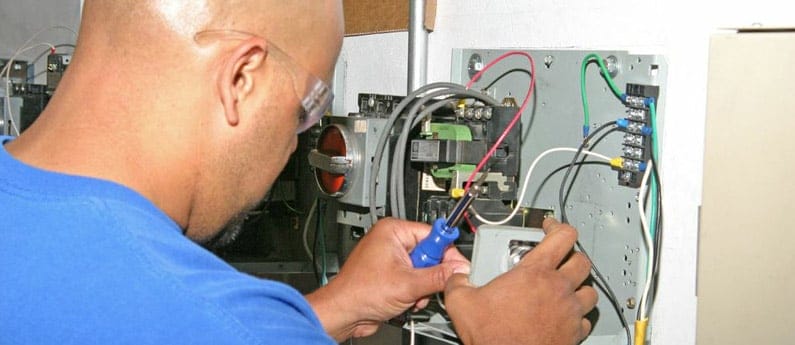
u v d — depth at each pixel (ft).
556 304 3.08
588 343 3.65
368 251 3.61
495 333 3.02
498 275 3.30
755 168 2.77
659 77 3.58
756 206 2.77
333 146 4.01
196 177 2.56
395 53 5.06
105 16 2.45
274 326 2.30
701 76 3.53
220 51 2.46
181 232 2.50
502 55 4.15
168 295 2.17
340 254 4.73
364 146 3.87
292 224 4.95
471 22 4.57
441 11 4.75
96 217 2.24
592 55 3.73
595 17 3.96
